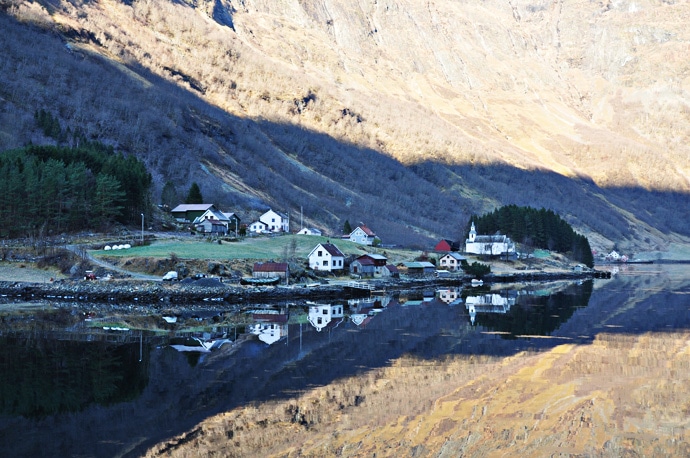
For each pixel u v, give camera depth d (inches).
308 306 4960.6
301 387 2527.1
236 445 1961.1
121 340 3339.1
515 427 2132.1
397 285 6678.2
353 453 1916.8
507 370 2829.7
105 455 1867.6
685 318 4414.4
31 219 5895.7
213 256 5812.0
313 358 3002.0
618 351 3240.7
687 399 2429.9
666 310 4881.9
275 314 4463.6
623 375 2758.4
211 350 3139.8
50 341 3262.8
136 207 7101.4
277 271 5634.8
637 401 2401.6
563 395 2463.1
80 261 5300.2
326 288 5565.9
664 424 2170.3
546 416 2237.9
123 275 5191.9
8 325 3703.3
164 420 2151.8
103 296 4781.0
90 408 2244.1
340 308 4864.7
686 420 2207.2
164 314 4328.3
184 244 6387.8
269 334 3602.4
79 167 6515.8
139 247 5989.2
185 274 5334.6
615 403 2375.7
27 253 5388.8
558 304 5280.5
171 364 2837.1
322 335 3587.6
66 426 2078.0
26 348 3080.7
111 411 2220.7
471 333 3718.0
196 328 3777.1
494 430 2103.8
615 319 4347.9
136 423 2119.8
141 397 2369.6
